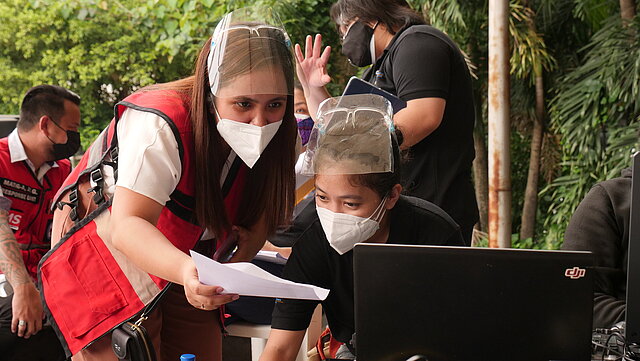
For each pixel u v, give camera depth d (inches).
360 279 50.2
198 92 63.3
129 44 259.9
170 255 57.6
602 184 78.0
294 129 70.4
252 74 60.0
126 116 64.5
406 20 97.2
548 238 194.2
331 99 65.1
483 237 192.4
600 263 75.3
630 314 56.3
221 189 71.2
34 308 104.9
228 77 59.8
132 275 67.1
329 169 61.9
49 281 68.7
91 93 276.5
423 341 49.8
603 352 61.3
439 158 95.3
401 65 93.7
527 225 208.1
